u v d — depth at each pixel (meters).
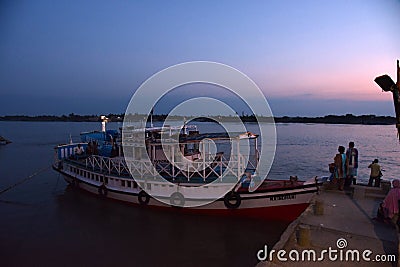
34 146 72.81
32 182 30.45
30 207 21.08
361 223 9.37
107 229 16.44
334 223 9.37
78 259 13.06
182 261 12.87
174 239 15.04
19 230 16.62
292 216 16.06
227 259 13.00
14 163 44.97
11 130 168.12
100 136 27.50
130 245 14.45
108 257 13.25
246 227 16.23
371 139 83.75
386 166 41.03
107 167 20.73
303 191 15.50
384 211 9.30
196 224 16.77
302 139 86.62
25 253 13.65
